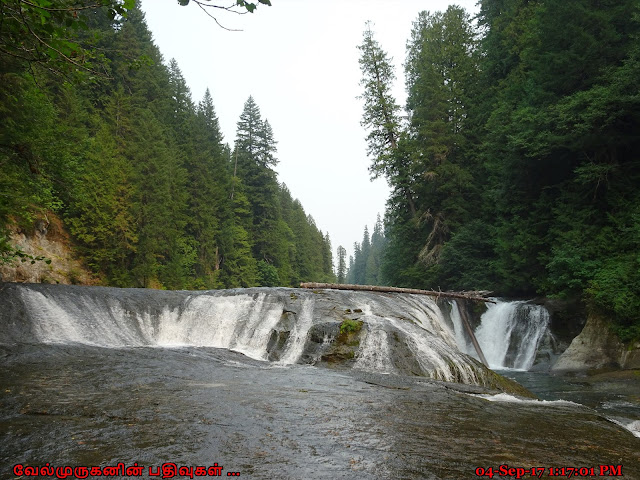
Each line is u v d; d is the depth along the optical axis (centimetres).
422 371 888
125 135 3181
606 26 1689
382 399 596
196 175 4081
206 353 1002
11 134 1192
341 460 345
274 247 5734
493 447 401
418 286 2833
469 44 3312
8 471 311
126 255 2769
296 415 485
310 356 991
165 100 4303
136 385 641
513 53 2592
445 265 2600
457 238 2533
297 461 338
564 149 1744
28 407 504
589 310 1456
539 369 1532
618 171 1589
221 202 4612
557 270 1623
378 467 332
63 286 1344
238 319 1257
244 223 5391
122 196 2709
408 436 421
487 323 1923
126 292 1397
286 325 1161
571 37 1758
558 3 1781
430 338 1033
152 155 3147
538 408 610
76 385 631
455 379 893
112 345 1071
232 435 403
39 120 1335
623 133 1606
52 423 438
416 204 3188
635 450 423
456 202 2819
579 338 1445
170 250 3180
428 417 507
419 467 336
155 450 357
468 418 515
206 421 449
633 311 1295
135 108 3447
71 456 343
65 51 446
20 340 1030
